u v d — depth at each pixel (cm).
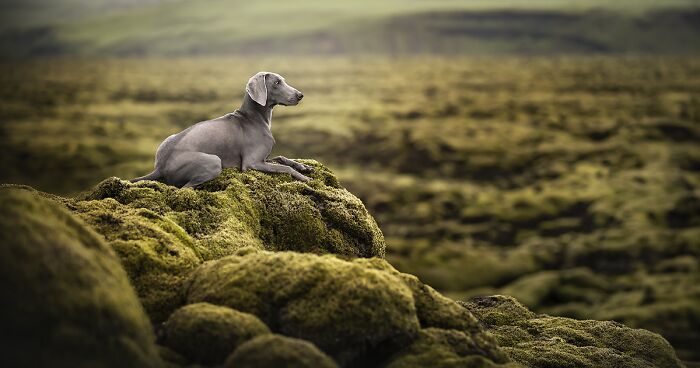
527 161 6638
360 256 1002
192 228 888
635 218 4325
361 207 1032
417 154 6969
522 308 995
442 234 4309
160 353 604
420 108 10725
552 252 3775
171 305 719
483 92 13750
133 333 548
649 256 3653
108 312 534
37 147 6562
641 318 2758
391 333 632
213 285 689
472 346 663
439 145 7200
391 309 636
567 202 4841
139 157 6391
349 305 630
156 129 8575
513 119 9462
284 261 678
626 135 7638
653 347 896
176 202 918
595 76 16675
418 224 4666
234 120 1036
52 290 510
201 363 611
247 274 678
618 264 3584
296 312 634
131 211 837
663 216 4384
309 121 8775
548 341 880
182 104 11825
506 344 873
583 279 3231
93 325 519
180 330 620
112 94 13450
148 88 14825
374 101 12006
